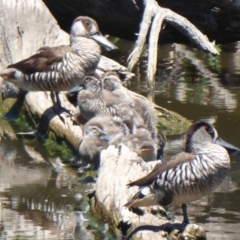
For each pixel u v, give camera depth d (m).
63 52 14.48
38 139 14.70
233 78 18.94
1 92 16.69
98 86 14.53
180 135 14.55
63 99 15.56
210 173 8.98
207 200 11.11
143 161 11.40
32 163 13.21
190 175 8.97
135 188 10.35
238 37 19.55
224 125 14.85
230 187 11.66
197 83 18.39
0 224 10.32
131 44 22.97
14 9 17.56
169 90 17.69
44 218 10.55
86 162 13.00
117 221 9.89
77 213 10.75
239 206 10.84
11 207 10.99
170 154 13.22
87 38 14.74
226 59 21.27
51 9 20.47
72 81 14.42
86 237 9.86
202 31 19.47
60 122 14.39
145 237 9.09
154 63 18.22
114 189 10.49
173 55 21.78
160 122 15.09
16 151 13.94
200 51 22.22
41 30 17.50
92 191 11.17
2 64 17.09
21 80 14.80
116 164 11.15
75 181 12.21
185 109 16.05
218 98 16.97
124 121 13.27
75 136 13.83
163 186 9.09
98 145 12.59
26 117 15.72
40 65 14.49
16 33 17.38
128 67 18.77
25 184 12.04
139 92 17.47
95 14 20.06
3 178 12.33
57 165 13.10
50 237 9.84
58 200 11.27
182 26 18.28
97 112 14.10
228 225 10.05
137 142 12.57
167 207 10.80
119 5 19.59
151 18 18.53
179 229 9.17
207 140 9.17
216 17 19.03
